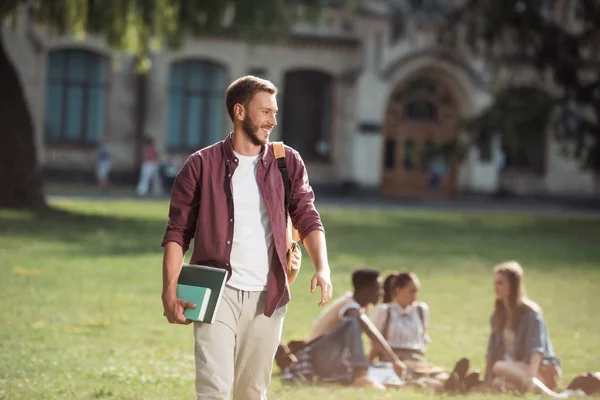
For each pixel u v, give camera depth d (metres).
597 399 8.35
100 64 42.78
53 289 14.98
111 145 42.94
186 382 9.02
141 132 43.12
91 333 11.62
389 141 46.78
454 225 31.45
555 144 47.53
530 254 23.45
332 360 9.05
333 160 45.56
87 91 42.69
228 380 5.38
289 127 45.34
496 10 32.66
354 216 33.53
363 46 44.81
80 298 14.27
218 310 5.40
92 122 42.88
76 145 42.59
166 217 29.23
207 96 44.22
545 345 8.84
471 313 14.44
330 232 26.97
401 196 46.62
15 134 27.97
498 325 9.06
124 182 43.00
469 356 11.14
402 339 9.59
